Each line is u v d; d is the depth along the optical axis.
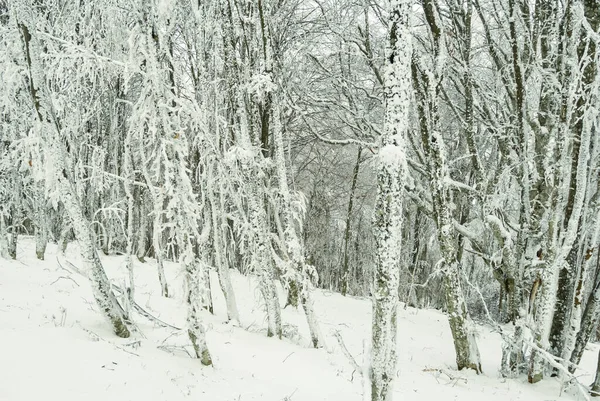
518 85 8.24
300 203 9.03
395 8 3.96
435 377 7.14
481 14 9.66
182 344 6.10
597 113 6.41
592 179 7.31
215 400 4.44
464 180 14.86
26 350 4.30
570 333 6.93
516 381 7.25
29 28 4.96
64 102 6.36
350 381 6.05
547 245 7.01
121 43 6.37
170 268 13.90
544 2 8.37
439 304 21.28
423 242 20.06
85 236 5.30
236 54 7.96
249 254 9.08
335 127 16.50
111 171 11.82
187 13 8.23
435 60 7.80
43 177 5.16
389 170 3.89
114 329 5.57
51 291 7.46
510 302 8.52
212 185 8.00
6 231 9.99
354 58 14.97
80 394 3.79
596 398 6.59
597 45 6.21
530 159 8.17
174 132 5.11
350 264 24.11
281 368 6.06
